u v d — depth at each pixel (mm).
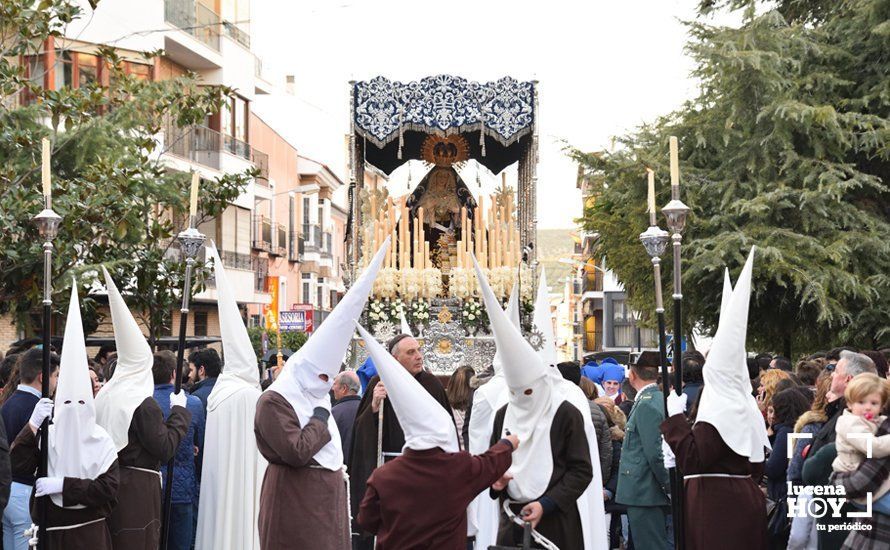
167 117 28188
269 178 38938
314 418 7367
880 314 17625
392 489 5895
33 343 12242
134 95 15211
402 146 16672
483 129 15438
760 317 19078
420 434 5953
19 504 7996
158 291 14562
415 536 5871
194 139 30484
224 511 9344
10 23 13477
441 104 15453
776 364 11734
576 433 6816
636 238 19328
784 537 7883
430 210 16703
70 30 25062
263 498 7469
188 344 21656
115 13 25969
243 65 33688
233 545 9336
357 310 7496
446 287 15617
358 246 15734
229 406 9438
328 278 50250
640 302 19656
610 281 52938
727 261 17859
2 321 22312
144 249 14367
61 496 7340
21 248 12773
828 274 17125
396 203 16641
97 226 13734
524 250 15633
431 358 14961
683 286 18562
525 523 6566
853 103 18203
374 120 15461
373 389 9258
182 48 29219
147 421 8023
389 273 15055
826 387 7602
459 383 10258
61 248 12688
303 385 7383
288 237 43438
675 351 7609
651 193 7707
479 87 15469
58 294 13289
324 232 49688
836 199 17500
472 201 16828
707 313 18969
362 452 9086
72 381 7395
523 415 6840
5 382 9344
